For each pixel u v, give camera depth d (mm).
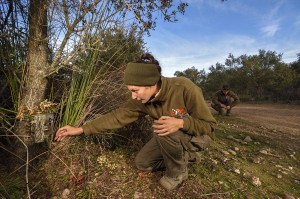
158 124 1699
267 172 2633
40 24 1811
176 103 1774
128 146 2545
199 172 2324
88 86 2230
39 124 1812
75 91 2205
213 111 8414
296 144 4059
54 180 1930
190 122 1688
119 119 1970
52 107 1956
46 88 1969
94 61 2191
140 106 1930
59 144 2174
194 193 1964
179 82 1764
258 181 2295
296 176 2633
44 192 1796
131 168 2217
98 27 2027
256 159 2904
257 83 22969
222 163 2633
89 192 1826
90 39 2035
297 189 2322
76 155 2211
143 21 2152
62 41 1867
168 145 1765
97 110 2439
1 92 1911
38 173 1962
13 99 1953
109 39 2301
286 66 21844
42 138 1840
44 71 1874
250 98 21312
